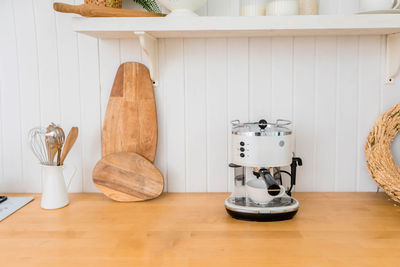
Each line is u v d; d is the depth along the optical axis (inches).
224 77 48.2
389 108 47.9
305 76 47.9
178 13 41.1
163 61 48.2
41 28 48.3
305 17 38.8
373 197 46.8
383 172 43.3
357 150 48.7
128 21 39.9
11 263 29.6
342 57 47.4
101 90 49.0
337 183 49.2
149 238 34.4
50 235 35.4
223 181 49.7
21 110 49.5
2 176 50.4
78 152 49.8
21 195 49.5
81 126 49.5
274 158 38.4
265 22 39.1
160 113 49.1
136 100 48.2
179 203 45.1
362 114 48.2
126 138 48.5
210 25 39.5
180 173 49.8
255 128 40.5
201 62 48.1
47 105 49.4
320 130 48.6
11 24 48.3
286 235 34.8
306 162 49.0
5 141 49.9
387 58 46.8
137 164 46.8
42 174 50.2
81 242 33.6
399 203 44.3
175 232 35.8
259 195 39.1
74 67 48.7
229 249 31.9
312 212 41.3
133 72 48.0
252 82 48.1
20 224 38.4
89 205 44.8
